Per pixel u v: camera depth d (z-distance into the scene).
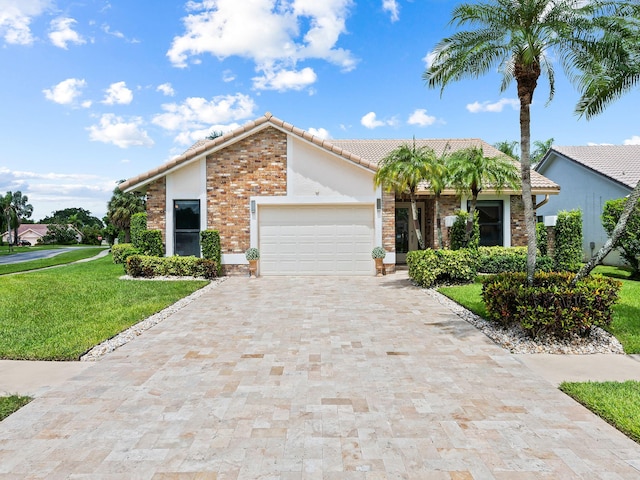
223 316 8.79
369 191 14.99
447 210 16.75
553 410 4.34
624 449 3.57
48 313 8.74
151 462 3.38
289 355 6.18
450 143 21.20
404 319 8.47
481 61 8.49
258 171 14.87
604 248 6.88
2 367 5.69
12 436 3.82
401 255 18.88
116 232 61.28
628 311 8.40
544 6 7.38
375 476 3.17
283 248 15.13
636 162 20.42
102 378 5.27
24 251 50.00
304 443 3.66
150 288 11.89
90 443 3.68
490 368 5.63
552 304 6.61
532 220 7.47
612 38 7.67
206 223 14.91
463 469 3.26
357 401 4.55
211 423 4.04
